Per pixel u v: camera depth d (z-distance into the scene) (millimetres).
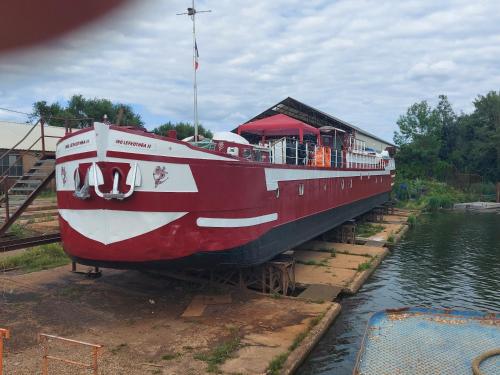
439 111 75188
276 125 17438
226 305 11430
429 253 22172
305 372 8805
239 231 11219
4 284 12742
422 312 10398
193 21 14656
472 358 8016
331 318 11039
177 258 10266
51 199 28875
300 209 15594
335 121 26344
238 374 7551
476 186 61562
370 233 26859
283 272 12867
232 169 10945
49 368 7559
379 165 34844
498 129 66250
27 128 33906
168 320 10250
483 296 15016
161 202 9906
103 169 9828
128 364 7855
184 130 61594
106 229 10141
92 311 10719
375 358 8000
